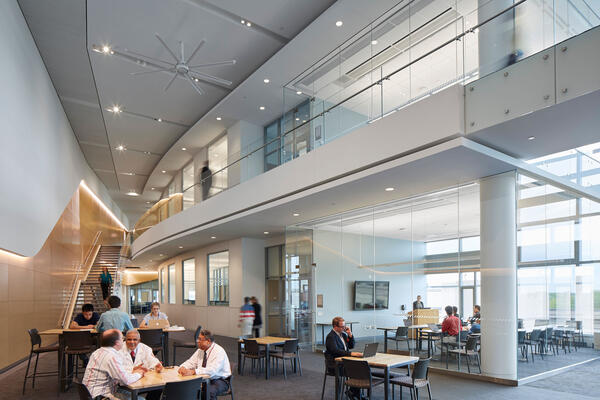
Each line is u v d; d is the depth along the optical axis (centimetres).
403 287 938
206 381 484
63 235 1563
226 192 1251
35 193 1020
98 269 2145
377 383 550
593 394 666
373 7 825
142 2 863
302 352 1160
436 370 848
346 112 879
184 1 863
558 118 575
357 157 793
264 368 907
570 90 524
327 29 895
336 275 1123
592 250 975
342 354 636
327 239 1168
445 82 695
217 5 879
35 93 1012
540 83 555
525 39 587
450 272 845
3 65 770
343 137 830
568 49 531
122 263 2238
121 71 1135
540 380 766
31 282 1150
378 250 1007
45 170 1127
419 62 736
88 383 440
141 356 530
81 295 1819
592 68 507
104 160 1991
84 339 723
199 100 1323
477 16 673
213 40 999
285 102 1145
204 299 1817
